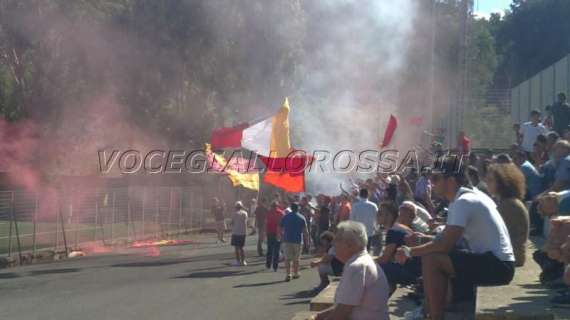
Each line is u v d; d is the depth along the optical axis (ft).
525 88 101.35
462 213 22.76
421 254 22.97
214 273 73.00
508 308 24.81
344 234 21.11
